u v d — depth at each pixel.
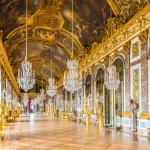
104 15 18.94
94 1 18.25
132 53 15.54
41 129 17.53
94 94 23.52
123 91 16.81
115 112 18.44
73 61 14.73
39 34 28.11
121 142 10.91
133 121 14.54
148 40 13.55
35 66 46.12
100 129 17.36
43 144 10.33
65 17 23.11
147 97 13.41
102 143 10.62
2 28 22.19
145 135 13.23
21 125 21.47
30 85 14.32
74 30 25.05
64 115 35.19
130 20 14.95
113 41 18.36
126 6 15.92
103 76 21.00
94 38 22.98
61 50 32.69
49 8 21.62
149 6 12.84
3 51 24.25
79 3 19.72
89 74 25.55
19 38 27.95
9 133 14.73
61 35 27.78
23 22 23.84
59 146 9.80
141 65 14.14
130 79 15.67
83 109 27.27
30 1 19.77
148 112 13.30
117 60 17.97
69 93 36.72
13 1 18.48
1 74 26.44
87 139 11.97
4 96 26.45
